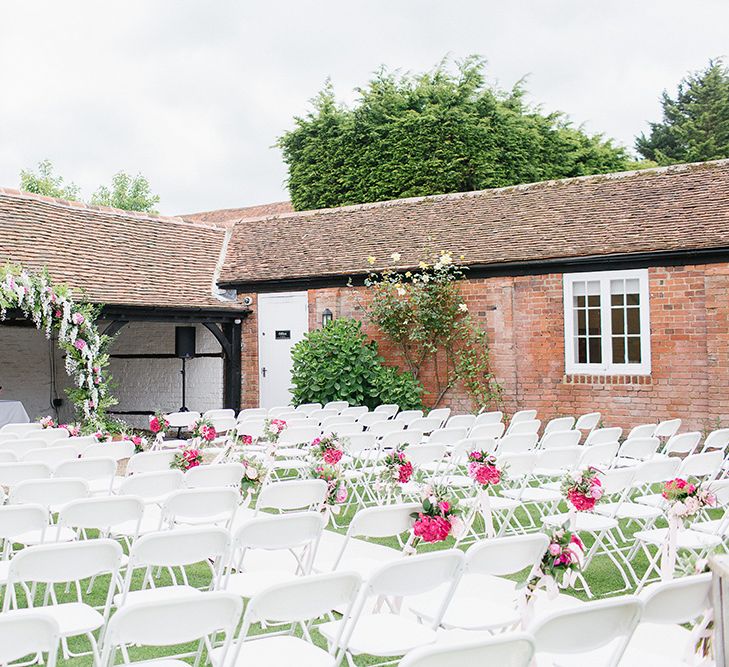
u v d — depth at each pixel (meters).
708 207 12.36
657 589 3.23
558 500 6.88
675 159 42.53
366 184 25.75
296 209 27.94
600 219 13.23
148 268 15.51
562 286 12.95
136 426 17.64
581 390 12.76
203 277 16.53
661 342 12.07
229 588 4.39
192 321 15.27
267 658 3.50
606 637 3.17
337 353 14.09
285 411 11.84
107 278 14.21
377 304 14.45
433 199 15.97
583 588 5.74
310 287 15.52
